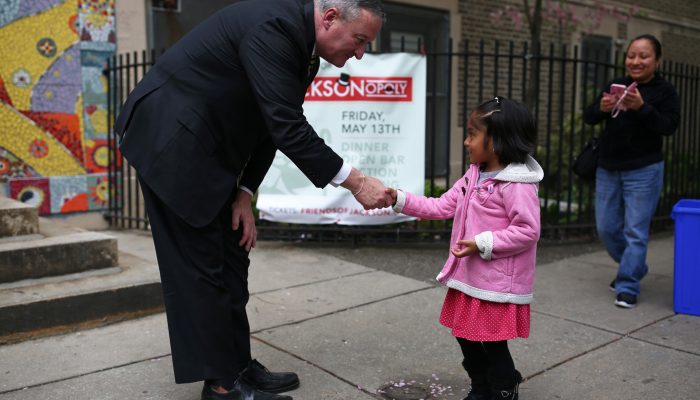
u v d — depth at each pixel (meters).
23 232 3.89
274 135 2.21
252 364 2.73
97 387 2.73
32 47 5.74
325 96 5.24
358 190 2.41
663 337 3.38
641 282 4.55
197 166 2.28
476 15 9.46
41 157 5.89
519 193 2.25
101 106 6.22
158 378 2.83
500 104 2.30
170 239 2.38
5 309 3.19
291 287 4.32
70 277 3.70
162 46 6.70
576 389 2.73
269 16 2.25
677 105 3.83
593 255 5.43
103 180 6.30
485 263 2.31
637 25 12.10
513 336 2.28
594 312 3.82
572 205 7.11
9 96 5.66
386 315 3.73
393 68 5.21
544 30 10.27
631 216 3.93
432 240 5.76
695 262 3.71
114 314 3.56
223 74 2.28
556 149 7.80
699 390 2.71
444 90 9.23
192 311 2.37
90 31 6.08
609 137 3.98
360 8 2.22
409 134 5.29
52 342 3.26
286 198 5.43
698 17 13.82
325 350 3.18
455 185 2.56
